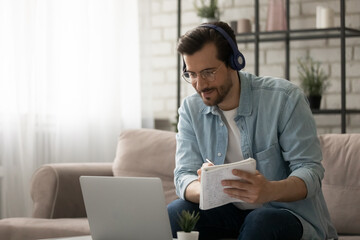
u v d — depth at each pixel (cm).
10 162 371
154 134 330
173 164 317
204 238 229
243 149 225
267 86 229
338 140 285
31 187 306
